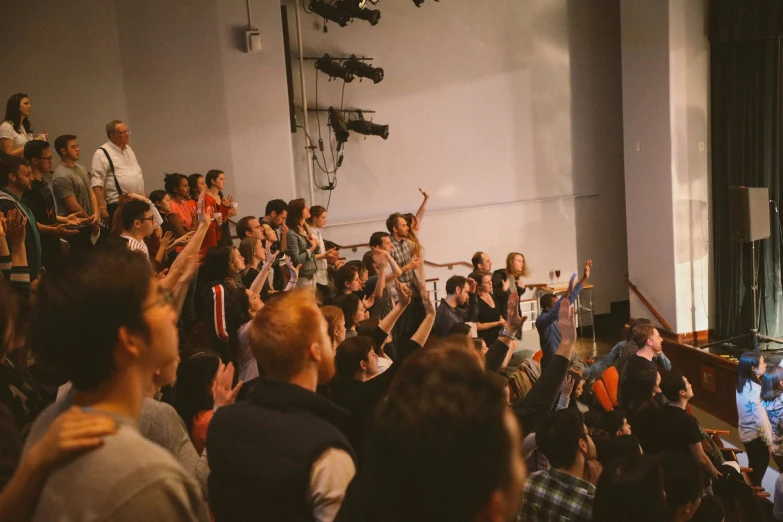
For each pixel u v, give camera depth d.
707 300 8.99
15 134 5.19
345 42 8.52
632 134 9.15
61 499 0.89
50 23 6.73
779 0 7.89
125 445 0.91
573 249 9.76
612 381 6.07
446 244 9.12
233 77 7.28
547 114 9.52
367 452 0.80
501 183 9.38
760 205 7.77
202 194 2.60
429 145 9.01
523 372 4.99
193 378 2.37
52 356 0.98
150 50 7.04
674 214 8.73
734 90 8.46
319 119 8.48
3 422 1.25
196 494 0.96
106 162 5.30
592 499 2.26
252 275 4.80
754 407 5.84
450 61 9.00
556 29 9.45
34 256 3.82
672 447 3.80
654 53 8.72
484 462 0.73
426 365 0.83
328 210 8.64
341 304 4.21
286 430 1.43
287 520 1.39
